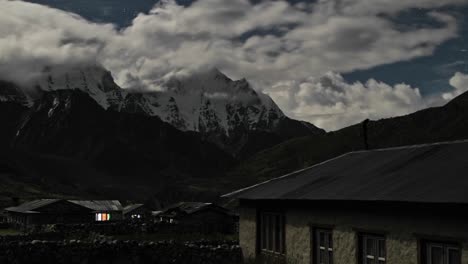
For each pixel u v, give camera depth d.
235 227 62.25
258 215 28.52
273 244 27.11
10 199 178.62
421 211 18.30
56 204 89.12
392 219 19.56
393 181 20.45
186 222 66.56
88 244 29.05
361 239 21.25
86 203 108.19
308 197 23.05
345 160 28.05
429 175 19.45
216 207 73.00
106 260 29.17
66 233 49.41
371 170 23.55
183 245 30.11
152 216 110.38
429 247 18.11
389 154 25.28
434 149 22.69
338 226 22.36
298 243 24.89
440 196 16.89
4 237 44.91
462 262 16.67
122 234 54.22
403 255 18.95
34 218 87.12
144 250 29.75
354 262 21.31
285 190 26.05
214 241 34.00
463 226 16.70
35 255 28.23
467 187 16.78
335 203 22.44
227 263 29.19
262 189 28.39
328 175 25.97
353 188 21.70
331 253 22.95
